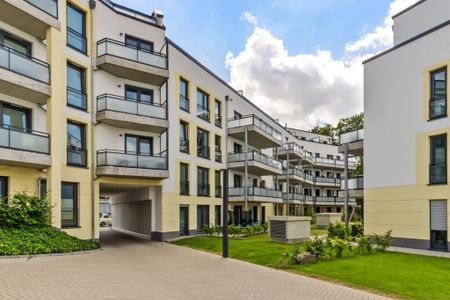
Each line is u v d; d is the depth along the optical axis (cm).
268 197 3016
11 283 693
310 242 1188
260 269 988
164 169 1812
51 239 1159
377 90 1761
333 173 5491
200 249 1476
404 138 1608
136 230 2392
